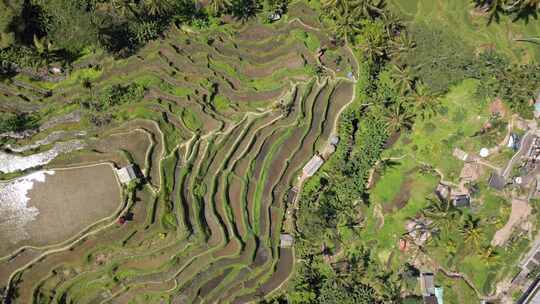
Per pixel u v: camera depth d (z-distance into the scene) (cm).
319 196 3353
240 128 3188
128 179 2881
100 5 3045
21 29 2761
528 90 3322
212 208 3134
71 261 2894
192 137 3094
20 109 2927
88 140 2941
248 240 3231
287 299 3278
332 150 3344
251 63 3228
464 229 3388
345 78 3334
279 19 3294
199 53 3144
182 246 3072
